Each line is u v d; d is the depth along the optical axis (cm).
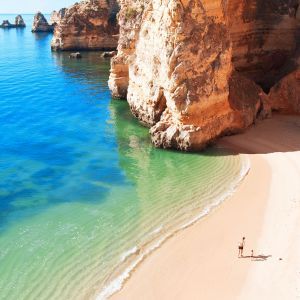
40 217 2559
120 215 2561
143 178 3062
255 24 4325
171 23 3419
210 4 3456
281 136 3653
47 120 4506
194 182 2953
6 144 3775
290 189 2748
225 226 2397
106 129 4166
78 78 6856
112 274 2034
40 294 1908
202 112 3444
